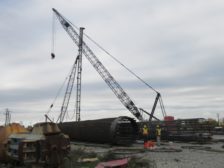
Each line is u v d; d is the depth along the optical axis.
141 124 51.31
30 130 22.02
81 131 47.00
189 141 48.81
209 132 49.41
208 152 31.64
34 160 18.56
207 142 47.19
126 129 42.09
